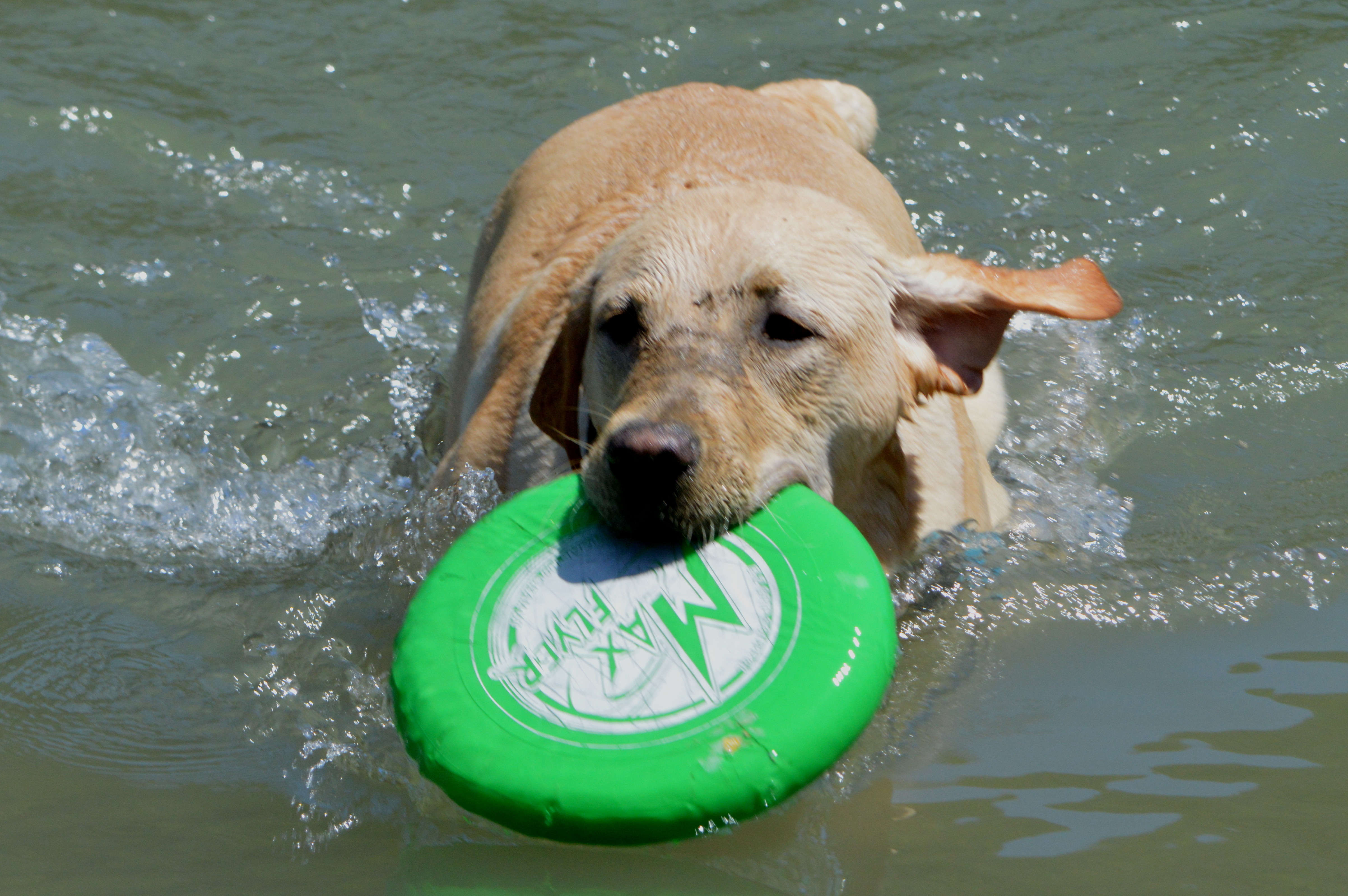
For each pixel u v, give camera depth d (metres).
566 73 10.96
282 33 11.43
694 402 4.65
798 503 4.80
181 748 4.93
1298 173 9.47
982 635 5.52
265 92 10.66
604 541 4.77
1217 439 7.15
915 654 5.40
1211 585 5.84
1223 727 4.79
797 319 4.91
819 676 4.30
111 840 4.36
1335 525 6.26
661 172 6.90
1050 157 9.85
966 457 6.30
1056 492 6.80
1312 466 6.80
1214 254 8.77
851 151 7.55
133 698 5.26
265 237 9.26
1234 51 10.88
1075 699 5.04
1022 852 4.14
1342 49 10.73
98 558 6.40
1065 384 7.80
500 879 4.07
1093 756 4.65
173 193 9.62
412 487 7.18
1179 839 4.18
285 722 5.09
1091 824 4.26
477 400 6.58
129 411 7.64
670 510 4.58
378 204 9.59
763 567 4.62
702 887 4.00
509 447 6.07
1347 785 4.41
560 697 4.29
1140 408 7.49
